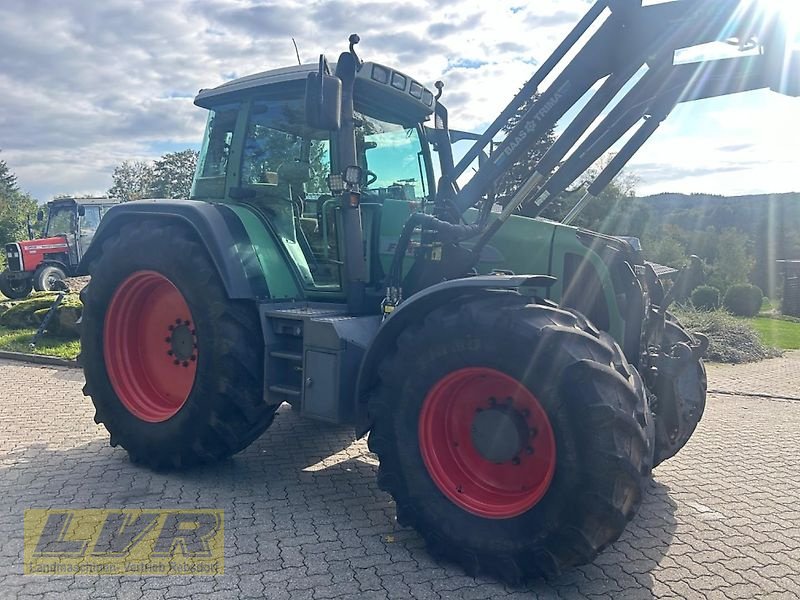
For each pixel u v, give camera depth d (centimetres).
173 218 423
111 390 437
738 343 1076
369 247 415
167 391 441
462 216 391
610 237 402
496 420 304
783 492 414
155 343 447
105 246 464
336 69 382
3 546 314
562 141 351
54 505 364
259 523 346
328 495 388
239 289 386
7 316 1056
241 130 445
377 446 321
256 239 413
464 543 296
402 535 335
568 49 350
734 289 1922
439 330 302
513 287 292
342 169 386
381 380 322
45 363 809
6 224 4022
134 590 277
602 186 436
